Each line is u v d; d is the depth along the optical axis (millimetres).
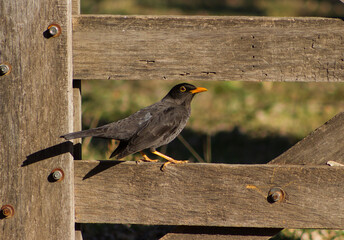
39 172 7012
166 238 7602
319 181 7078
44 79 6871
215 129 18078
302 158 7270
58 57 6836
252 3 39094
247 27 6984
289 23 6949
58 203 7059
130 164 7219
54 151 6973
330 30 6926
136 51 7090
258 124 18453
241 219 7273
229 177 7184
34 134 6953
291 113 19328
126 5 34719
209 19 6988
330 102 20266
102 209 7336
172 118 8750
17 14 6770
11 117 6926
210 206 7270
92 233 11109
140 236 11148
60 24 6777
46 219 7090
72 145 7117
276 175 7129
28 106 6914
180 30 7023
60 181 7023
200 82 22672
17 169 7012
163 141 8695
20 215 7086
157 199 7289
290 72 7066
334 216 7137
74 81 7562
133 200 7301
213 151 16109
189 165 7184
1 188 7047
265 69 7078
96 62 7121
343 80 7031
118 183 7273
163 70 7125
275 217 7227
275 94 21422
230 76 7113
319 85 21469
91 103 19750
